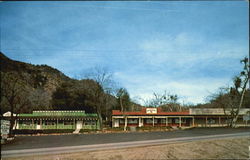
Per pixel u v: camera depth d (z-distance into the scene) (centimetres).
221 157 1153
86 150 1479
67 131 3566
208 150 1359
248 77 3791
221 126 4162
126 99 5512
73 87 5025
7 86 3114
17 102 3419
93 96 4331
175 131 3098
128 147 1560
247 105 5188
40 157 1288
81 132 3400
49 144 1911
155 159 1162
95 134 2878
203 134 2506
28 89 4284
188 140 1905
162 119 4416
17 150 1586
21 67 4962
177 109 6631
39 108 4806
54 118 3925
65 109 5112
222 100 4288
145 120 4366
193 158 1154
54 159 1223
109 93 4344
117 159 1182
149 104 6519
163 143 1736
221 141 1733
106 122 5075
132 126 4266
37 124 3909
